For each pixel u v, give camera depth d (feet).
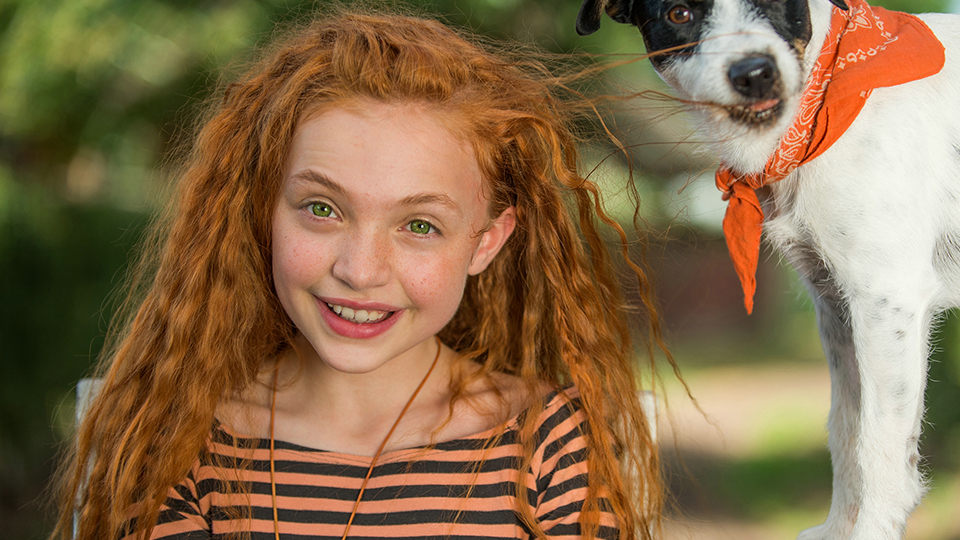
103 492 6.32
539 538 5.71
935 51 5.97
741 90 6.21
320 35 6.12
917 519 17.48
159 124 16.28
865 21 6.20
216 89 7.38
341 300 5.31
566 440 6.14
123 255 16.88
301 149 5.34
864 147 6.29
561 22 15.06
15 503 16.03
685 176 9.99
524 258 6.94
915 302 6.24
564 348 6.57
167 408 6.34
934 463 19.65
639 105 7.54
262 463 5.96
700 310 50.08
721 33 6.54
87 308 16.56
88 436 6.64
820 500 20.25
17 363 16.43
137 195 18.22
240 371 6.50
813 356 44.09
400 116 5.28
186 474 6.02
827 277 6.91
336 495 5.77
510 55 6.77
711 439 25.61
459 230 5.48
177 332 6.42
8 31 15.38
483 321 7.16
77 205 17.70
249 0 15.30
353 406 6.15
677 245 12.00
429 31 6.08
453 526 5.71
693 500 19.86
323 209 5.32
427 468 5.84
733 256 6.78
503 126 5.81
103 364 7.61
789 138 6.23
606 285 6.84
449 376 6.51
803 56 6.48
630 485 6.57
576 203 7.03
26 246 16.51
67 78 15.51
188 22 15.56
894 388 6.23
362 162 5.15
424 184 5.19
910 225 6.25
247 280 6.50
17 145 16.84
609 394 6.70
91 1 15.21
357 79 5.33
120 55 15.47
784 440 25.64
